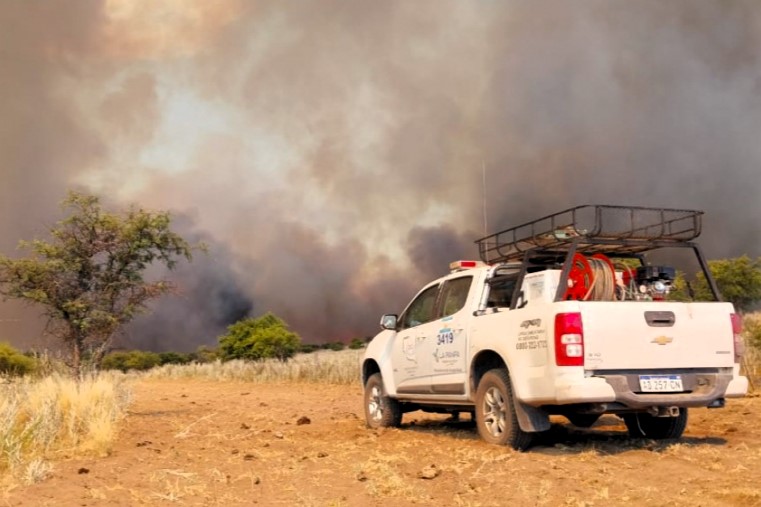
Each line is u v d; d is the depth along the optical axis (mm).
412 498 5605
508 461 6859
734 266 33281
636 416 8320
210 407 14773
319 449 8078
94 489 5930
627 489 5672
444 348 8789
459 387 8500
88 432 8664
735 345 7383
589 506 5238
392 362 10047
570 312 6855
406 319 10055
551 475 6184
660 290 7785
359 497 5680
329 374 25062
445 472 6477
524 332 7340
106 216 11789
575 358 6785
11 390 10891
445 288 9266
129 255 11922
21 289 11492
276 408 14477
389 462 7059
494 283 8547
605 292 7445
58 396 10078
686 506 5141
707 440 8000
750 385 12609
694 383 7180
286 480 6352
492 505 5355
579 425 9328
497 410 7770
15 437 7672
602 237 7395
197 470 6832
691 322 7219
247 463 7211
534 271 8422
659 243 7605
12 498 5594
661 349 7066
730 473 6105
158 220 11938
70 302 11516
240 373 29344
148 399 17797
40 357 12008
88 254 11828
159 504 5516
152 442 8922
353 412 13344
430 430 9789
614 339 6918
